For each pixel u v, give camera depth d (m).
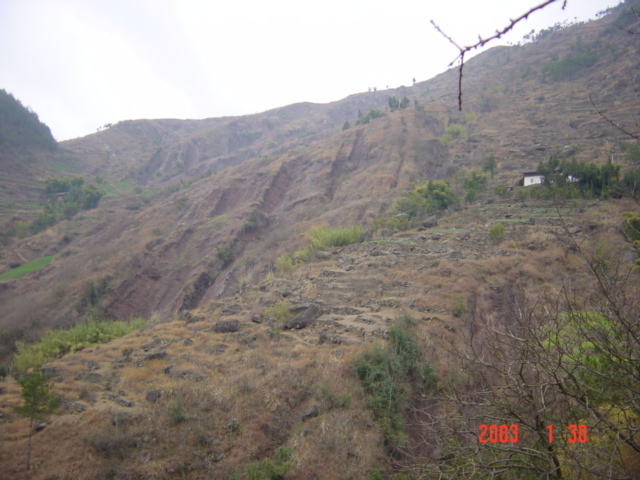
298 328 19.17
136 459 10.87
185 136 161.12
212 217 65.31
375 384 13.80
